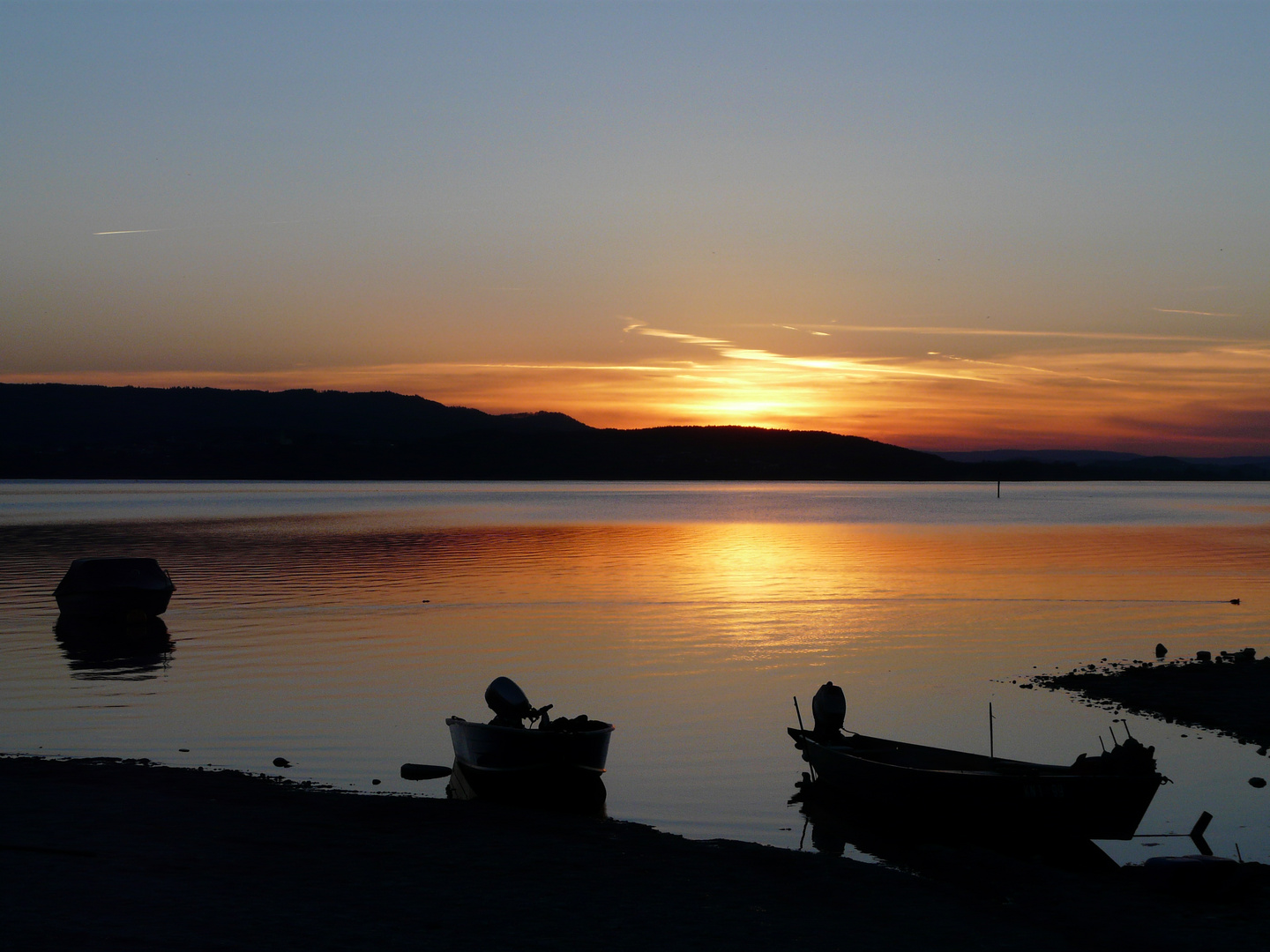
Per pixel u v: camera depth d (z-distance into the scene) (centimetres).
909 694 2745
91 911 1086
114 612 3894
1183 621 4059
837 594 4903
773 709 2575
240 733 2275
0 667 3028
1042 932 1191
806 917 1207
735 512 14525
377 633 3709
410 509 15075
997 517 13212
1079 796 1605
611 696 2709
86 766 1911
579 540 8562
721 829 1709
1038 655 3322
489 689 1980
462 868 1346
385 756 2116
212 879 1240
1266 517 13275
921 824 1714
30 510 13988
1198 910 1276
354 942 1036
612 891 1271
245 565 6219
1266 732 2280
